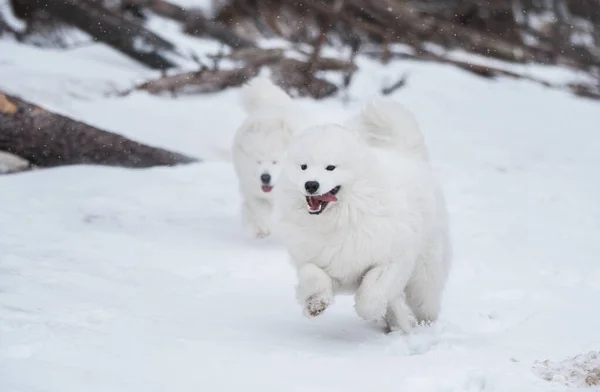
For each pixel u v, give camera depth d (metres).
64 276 7.66
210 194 12.29
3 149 12.66
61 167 12.70
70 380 4.91
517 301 8.16
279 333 6.53
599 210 13.09
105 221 10.41
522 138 19.05
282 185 6.42
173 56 19.64
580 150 18.41
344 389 5.18
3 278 7.32
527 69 25.47
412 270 6.88
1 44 18.81
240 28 23.08
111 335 5.97
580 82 25.11
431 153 17.03
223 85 18.28
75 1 19.16
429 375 5.49
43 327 5.88
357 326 6.99
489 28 25.98
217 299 7.53
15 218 10.00
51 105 14.84
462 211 12.54
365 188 6.23
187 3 22.97
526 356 6.10
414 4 25.62
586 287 8.79
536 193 14.13
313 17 23.77
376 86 20.69
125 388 4.88
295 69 19.20
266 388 5.10
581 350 6.34
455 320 7.50
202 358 5.60
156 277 8.11
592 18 28.03
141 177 12.65
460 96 21.53
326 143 6.15
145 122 15.34
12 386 4.71
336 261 6.41
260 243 10.01
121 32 19.36
